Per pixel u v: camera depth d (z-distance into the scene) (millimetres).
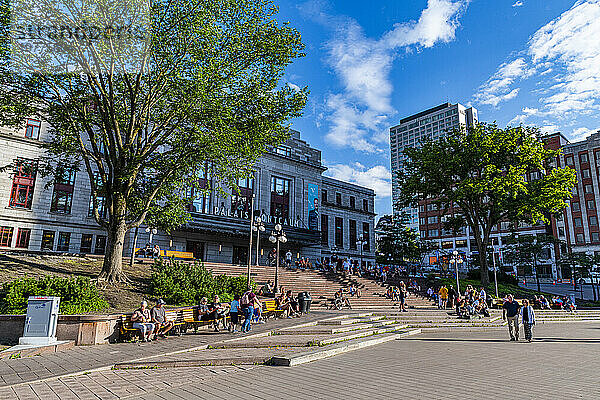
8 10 15383
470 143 36094
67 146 18562
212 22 18219
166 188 21875
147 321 13258
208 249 40812
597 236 67625
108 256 17922
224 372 9023
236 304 15508
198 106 18078
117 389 7457
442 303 28156
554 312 30438
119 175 17906
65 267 19969
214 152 18500
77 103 18094
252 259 43969
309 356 10586
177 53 18141
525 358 11531
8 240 32469
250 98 19438
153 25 17312
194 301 17375
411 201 40750
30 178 34031
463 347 13773
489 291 35719
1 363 9539
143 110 19062
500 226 76938
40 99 18016
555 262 58719
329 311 22703
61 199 35438
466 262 67500
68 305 13062
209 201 41406
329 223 56594
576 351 13172
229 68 18953
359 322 18984
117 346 12008
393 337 15883
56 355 10555
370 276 36750
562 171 35719
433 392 7285
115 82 19562
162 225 24016
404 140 163875
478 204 37281
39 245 33719
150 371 9125
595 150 70062
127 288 17406
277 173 48469
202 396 6988
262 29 19688
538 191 34812
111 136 18578
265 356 10336
